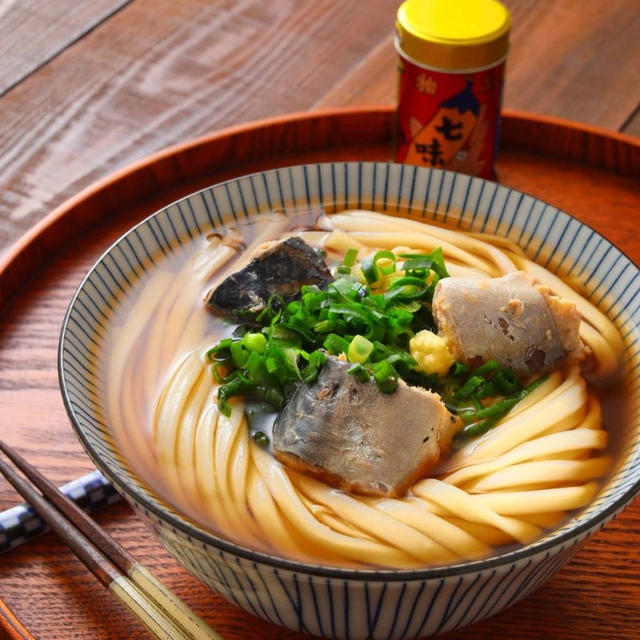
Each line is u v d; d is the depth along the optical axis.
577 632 0.50
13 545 0.52
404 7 0.63
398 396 0.49
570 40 0.76
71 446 0.55
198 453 0.50
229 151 0.65
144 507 0.46
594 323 0.54
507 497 0.49
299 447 0.49
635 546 0.52
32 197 0.67
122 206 0.64
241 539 0.48
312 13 0.78
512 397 0.52
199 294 0.55
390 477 0.49
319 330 0.52
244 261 0.56
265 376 0.51
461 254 0.57
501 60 0.62
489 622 0.50
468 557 0.48
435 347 0.51
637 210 0.64
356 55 0.75
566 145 0.66
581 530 0.45
